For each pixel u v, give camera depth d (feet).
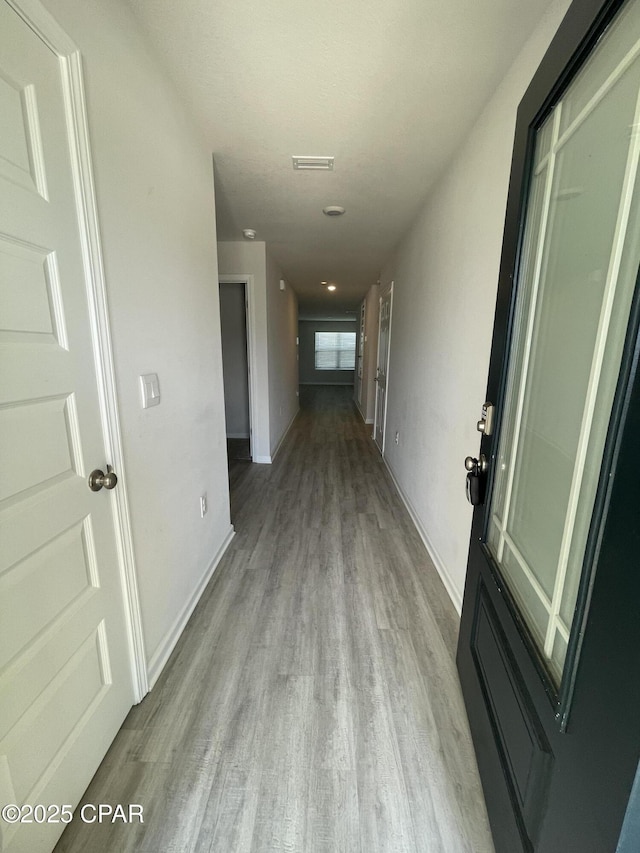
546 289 3.26
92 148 3.37
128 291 4.06
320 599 6.25
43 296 2.88
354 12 3.83
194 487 6.08
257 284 12.56
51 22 2.82
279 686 4.62
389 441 13.32
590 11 2.27
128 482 4.12
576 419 2.69
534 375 3.44
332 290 21.52
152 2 3.76
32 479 2.80
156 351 4.72
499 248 4.84
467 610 4.47
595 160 2.53
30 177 2.72
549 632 2.86
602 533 1.90
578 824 1.97
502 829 2.94
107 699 3.79
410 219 9.71
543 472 3.19
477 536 4.19
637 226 2.06
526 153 3.29
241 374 17.47
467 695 4.21
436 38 4.12
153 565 4.73
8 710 2.61
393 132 5.90
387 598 6.30
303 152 6.49
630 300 2.08
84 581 3.43
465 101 5.17
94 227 3.40
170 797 3.46
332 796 3.48
